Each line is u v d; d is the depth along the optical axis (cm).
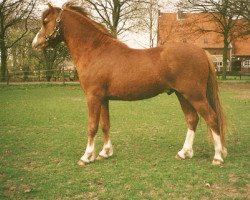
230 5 2698
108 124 725
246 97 2034
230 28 3925
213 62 664
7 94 2275
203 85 650
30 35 4266
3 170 649
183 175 606
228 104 1684
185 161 696
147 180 585
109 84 670
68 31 703
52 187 561
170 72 645
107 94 681
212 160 700
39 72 3741
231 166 657
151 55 660
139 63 655
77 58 697
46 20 711
